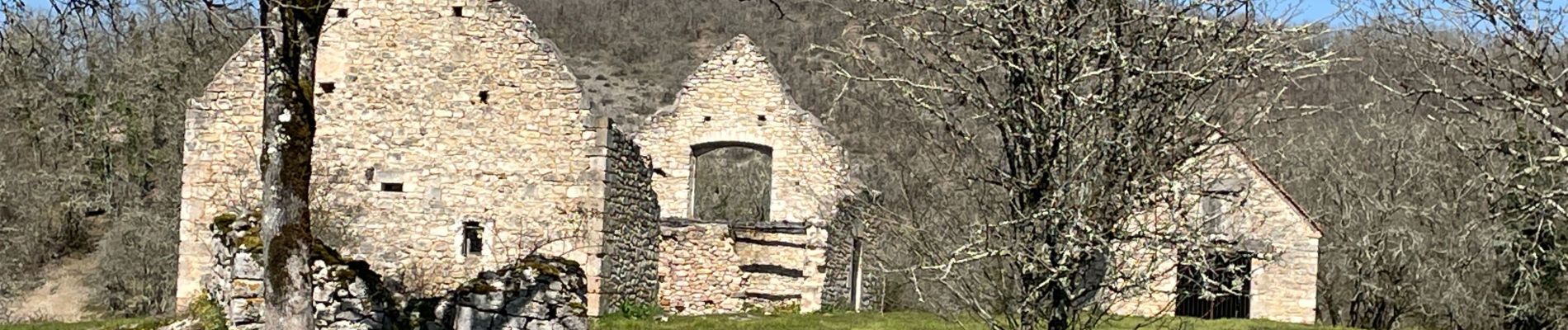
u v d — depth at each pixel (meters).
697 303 23.08
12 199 32.31
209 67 32.34
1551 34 12.27
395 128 20.11
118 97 35.00
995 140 10.50
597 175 19.89
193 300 17.94
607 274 19.94
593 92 46.84
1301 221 23.91
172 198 30.81
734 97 24.84
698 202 35.16
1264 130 13.61
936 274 11.43
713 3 53.62
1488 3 12.42
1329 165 26.86
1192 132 10.18
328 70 20.09
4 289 29.64
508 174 20.03
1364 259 25.67
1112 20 9.98
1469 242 22.84
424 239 19.95
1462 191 23.00
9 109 33.69
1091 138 9.91
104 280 29.78
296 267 12.43
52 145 35.38
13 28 14.20
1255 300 24.05
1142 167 9.88
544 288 14.97
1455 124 16.41
